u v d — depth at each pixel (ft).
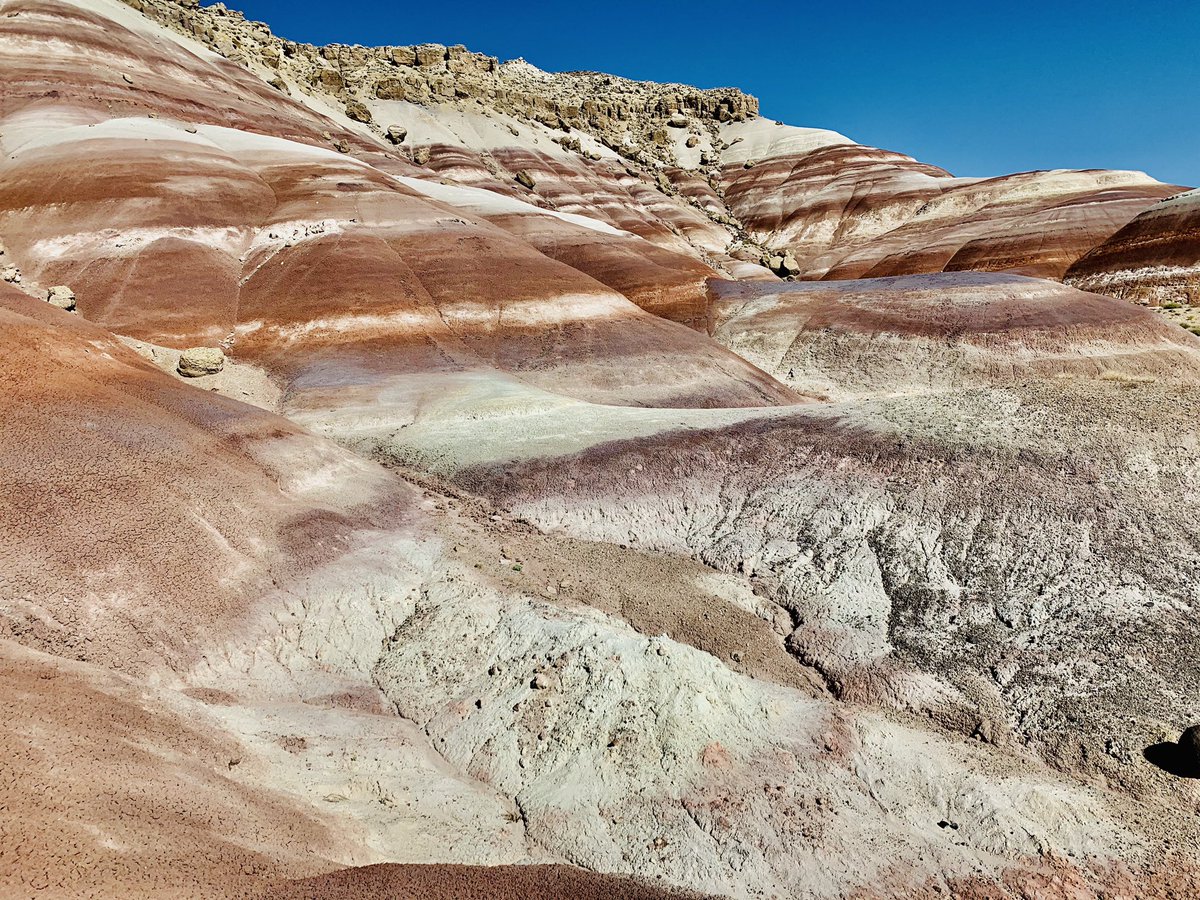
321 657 54.34
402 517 76.07
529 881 34.24
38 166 158.71
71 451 57.47
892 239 347.15
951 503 70.44
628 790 41.29
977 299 188.14
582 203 370.94
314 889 29.22
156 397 72.95
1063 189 343.05
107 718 36.09
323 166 194.90
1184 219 238.07
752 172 478.18
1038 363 168.76
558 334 153.69
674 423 96.17
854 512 72.74
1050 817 41.27
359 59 471.62
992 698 52.60
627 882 35.81
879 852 38.60
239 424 75.10
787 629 63.05
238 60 351.87
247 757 39.96
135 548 53.36
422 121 412.98
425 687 51.75
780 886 36.35
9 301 75.87
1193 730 45.80
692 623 62.59
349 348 132.57
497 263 167.02
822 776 43.55
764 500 78.18
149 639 48.62
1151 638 55.06
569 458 88.89
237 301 140.67
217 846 29.81
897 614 61.11
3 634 43.09
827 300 211.61
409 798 41.27
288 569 60.29
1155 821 42.04
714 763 42.60
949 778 44.55
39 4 233.96
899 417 86.12
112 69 225.56
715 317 216.74
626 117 552.41
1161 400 83.46
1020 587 61.16
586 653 49.47
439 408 109.81
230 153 196.34
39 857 24.47
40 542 49.47
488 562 68.69
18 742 30.04
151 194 155.43
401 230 172.04
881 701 53.88
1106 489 68.80
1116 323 176.76
